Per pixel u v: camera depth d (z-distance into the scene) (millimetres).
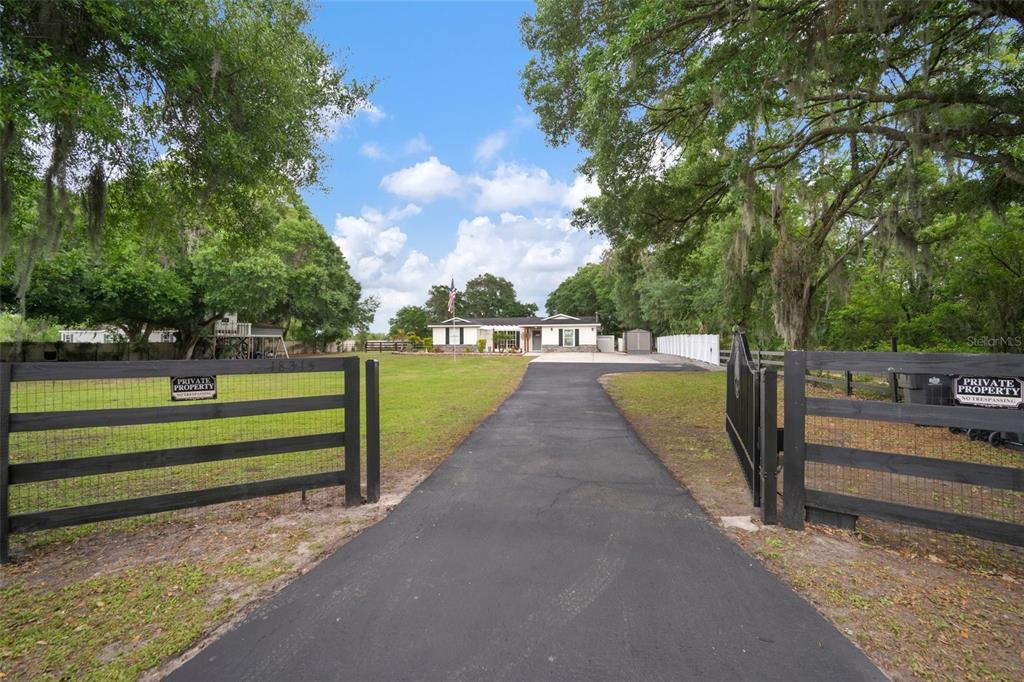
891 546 3670
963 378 3439
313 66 7824
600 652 2381
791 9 6270
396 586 3043
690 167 11430
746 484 5062
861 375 13055
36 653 2453
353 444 4629
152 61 5586
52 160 5953
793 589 2984
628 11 7348
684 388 13875
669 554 3469
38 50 4930
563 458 6266
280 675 2250
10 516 3523
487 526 4008
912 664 2289
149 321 26688
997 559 3469
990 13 6781
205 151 6602
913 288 15695
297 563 3396
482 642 2469
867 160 11859
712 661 2312
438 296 76812
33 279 19625
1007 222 11180
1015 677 2193
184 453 4027
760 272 17422
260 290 25891
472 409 10625
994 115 8281
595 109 7754
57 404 9812
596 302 61094
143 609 2844
